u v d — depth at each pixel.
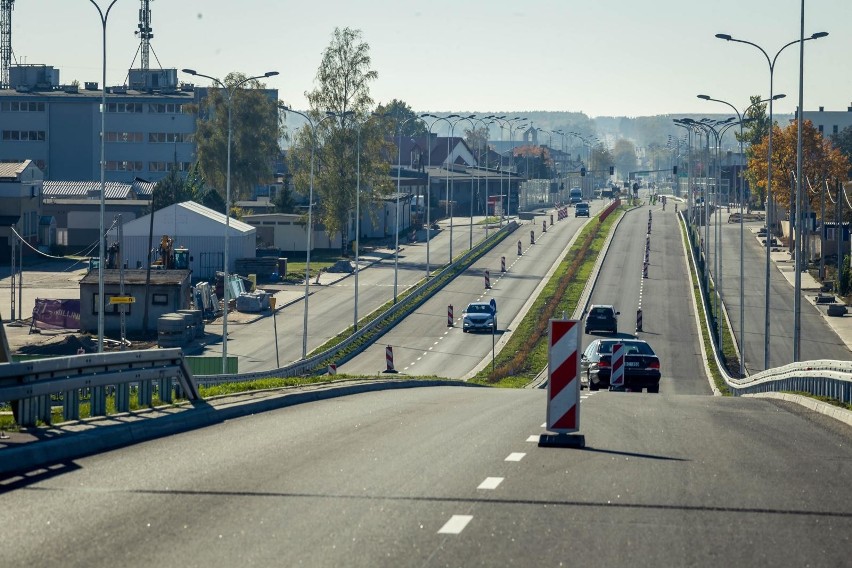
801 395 39.00
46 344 90.00
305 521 15.34
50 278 134.50
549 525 15.12
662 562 13.28
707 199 145.88
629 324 112.62
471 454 21.45
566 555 13.55
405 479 18.53
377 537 14.42
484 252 173.88
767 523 15.46
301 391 34.38
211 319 112.56
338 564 13.12
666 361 93.25
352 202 166.62
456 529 14.85
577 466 20.02
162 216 140.00
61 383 22.28
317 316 115.00
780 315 120.12
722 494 17.47
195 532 14.70
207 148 197.00
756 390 58.66
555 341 23.09
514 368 86.56
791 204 169.88
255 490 17.48
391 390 45.34
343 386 39.03
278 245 171.62
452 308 111.50
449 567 12.99
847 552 13.95
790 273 152.75
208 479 18.39
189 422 25.38
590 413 30.52
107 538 14.37
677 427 26.73
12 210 153.25
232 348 96.06
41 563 13.17
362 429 25.48
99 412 24.25
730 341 103.94
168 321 95.00
